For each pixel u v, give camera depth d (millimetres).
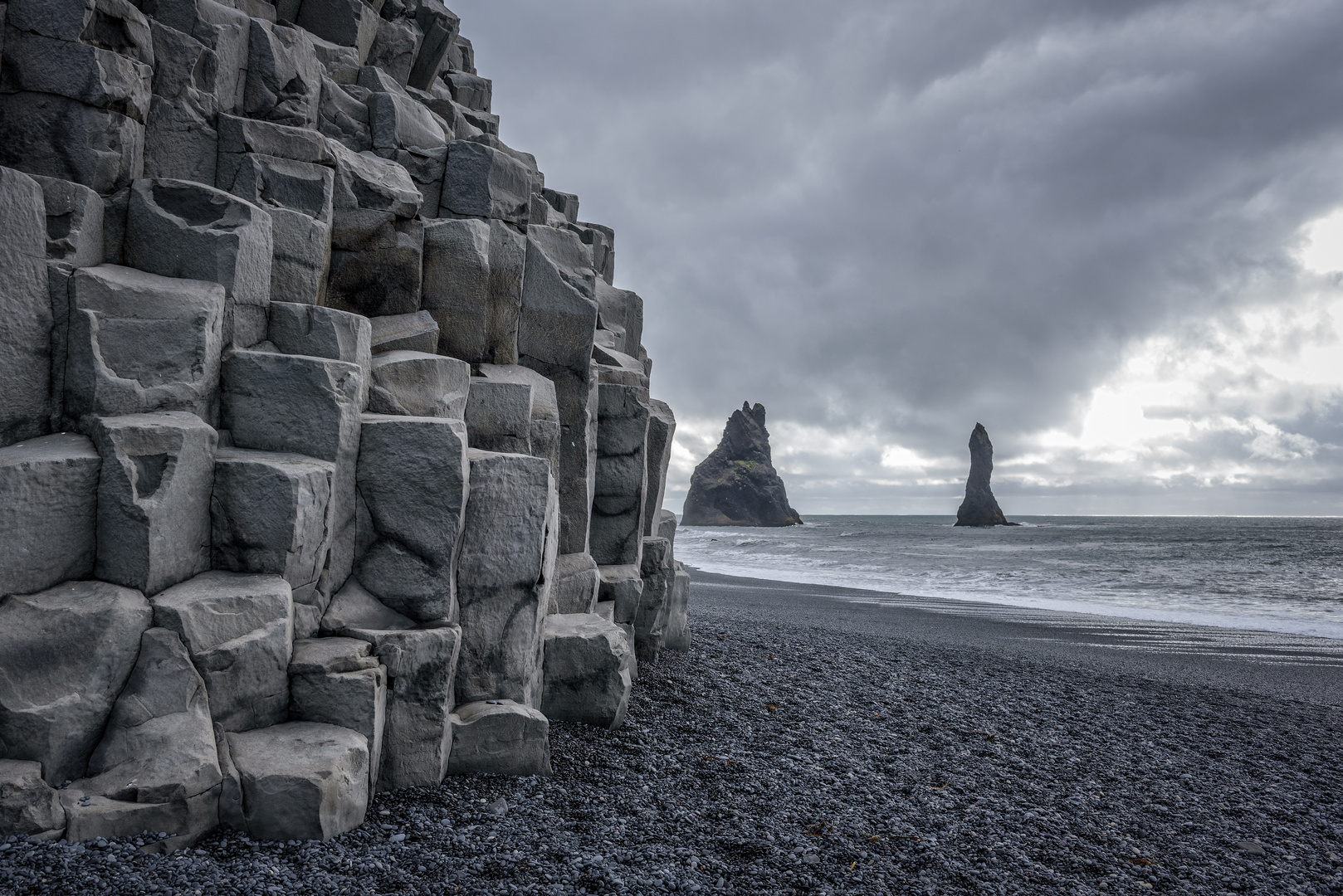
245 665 4602
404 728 5250
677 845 4930
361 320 6000
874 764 7035
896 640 14727
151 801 4031
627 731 7262
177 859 3889
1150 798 6816
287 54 7324
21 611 4129
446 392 6590
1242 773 7766
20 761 3973
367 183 7098
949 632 17266
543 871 4332
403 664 5234
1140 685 11914
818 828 5449
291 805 4281
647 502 10641
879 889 4633
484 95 13664
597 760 6367
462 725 5609
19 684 4031
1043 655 14445
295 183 6543
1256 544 65875
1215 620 21328
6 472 4156
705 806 5668
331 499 5258
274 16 8992
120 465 4480
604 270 13602
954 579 33969
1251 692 11977
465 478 5719
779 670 10680
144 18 5984
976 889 4750
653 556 10219
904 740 7887
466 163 8133
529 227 9070
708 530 125000
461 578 5883
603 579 9242
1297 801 7020
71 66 5434
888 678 10844
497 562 6016
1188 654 15625
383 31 10180
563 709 7246
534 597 6180
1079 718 9484
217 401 5293
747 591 26203
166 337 4984
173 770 4117
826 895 4480
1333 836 6227
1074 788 6902
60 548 4387
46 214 4945
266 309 5766
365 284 7105
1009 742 8148
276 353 5316
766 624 16125
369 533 5613
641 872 4480
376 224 7090
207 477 4895
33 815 3781
